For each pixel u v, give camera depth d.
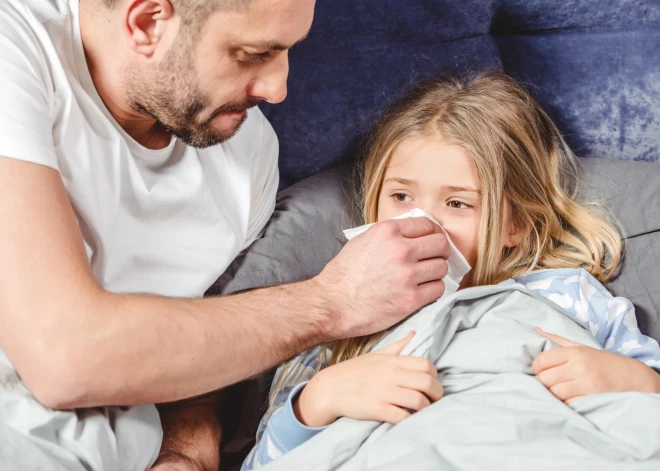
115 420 1.02
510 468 0.86
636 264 1.36
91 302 0.90
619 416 0.94
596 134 1.55
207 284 1.27
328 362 1.29
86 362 0.88
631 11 1.46
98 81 1.08
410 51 1.54
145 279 1.18
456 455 0.89
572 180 1.47
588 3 1.48
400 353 1.07
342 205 1.49
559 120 1.56
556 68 1.54
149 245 1.18
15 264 0.88
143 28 1.00
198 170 1.23
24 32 1.00
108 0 1.02
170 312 0.95
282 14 0.96
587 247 1.37
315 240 1.45
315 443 0.98
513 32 1.56
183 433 1.20
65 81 1.03
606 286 1.36
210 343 0.95
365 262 1.09
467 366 1.05
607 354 1.04
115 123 1.11
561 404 0.96
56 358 0.88
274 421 1.08
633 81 1.49
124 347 0.90
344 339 1.25
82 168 1.05
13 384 0.96
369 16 1.52
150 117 1.12
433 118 1.30
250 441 1.36
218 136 1.10
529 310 1.14
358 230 1.24
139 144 1.14
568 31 1.52
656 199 1.39
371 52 1.54
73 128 1.04
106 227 1.09
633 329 1.25
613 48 1.49
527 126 1.38
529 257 1.37
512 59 1.56
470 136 1.26
